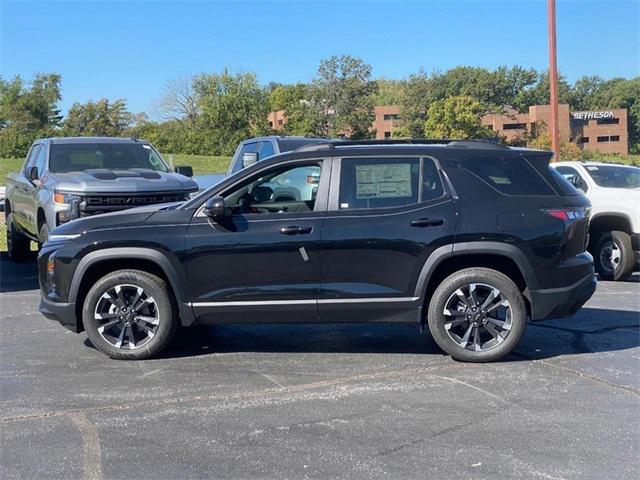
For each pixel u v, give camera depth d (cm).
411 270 611
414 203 618
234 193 630
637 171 1155
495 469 411
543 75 9119
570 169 1159
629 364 620
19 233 1275
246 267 615
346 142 663
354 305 614
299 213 620
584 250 643
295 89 8656
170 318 631
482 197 615
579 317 809
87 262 622
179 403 525
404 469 412
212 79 6894
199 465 420
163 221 625
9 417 499
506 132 8569
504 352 620
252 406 518
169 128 7294
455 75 8681
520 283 627
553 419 488
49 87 6656
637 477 400
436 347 680
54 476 407
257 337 721
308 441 453
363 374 595
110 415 502
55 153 1096
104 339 632
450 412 503
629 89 10150
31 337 730
